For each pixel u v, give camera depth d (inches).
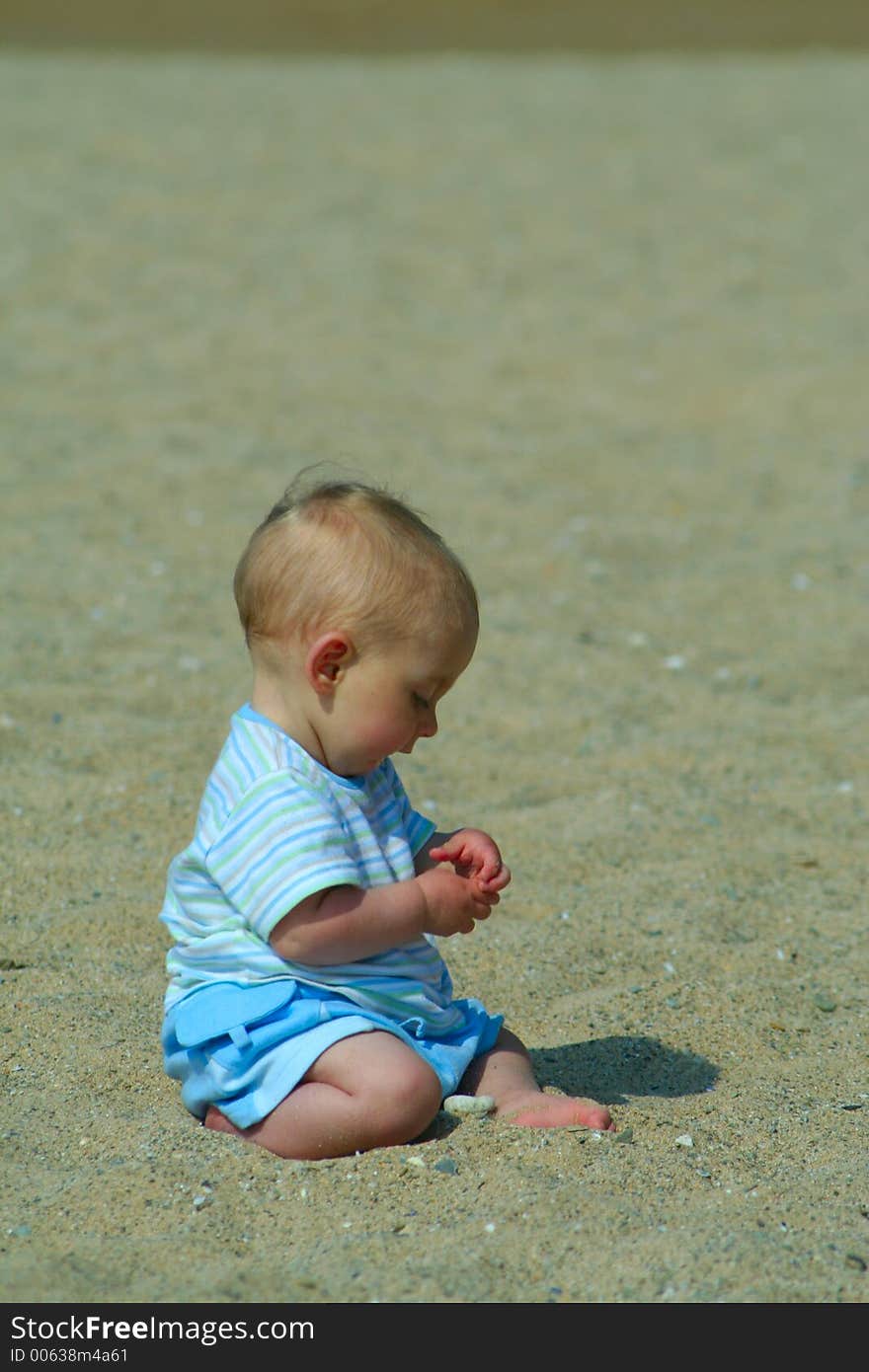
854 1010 536.4
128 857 619.8
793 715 799.7
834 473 1212.5
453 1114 439.8
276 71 3302.2
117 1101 454.3
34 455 1179.9
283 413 1318.9
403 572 424.8
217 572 966.4
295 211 2075.5
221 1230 389.7
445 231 2003.0
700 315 1673.2
